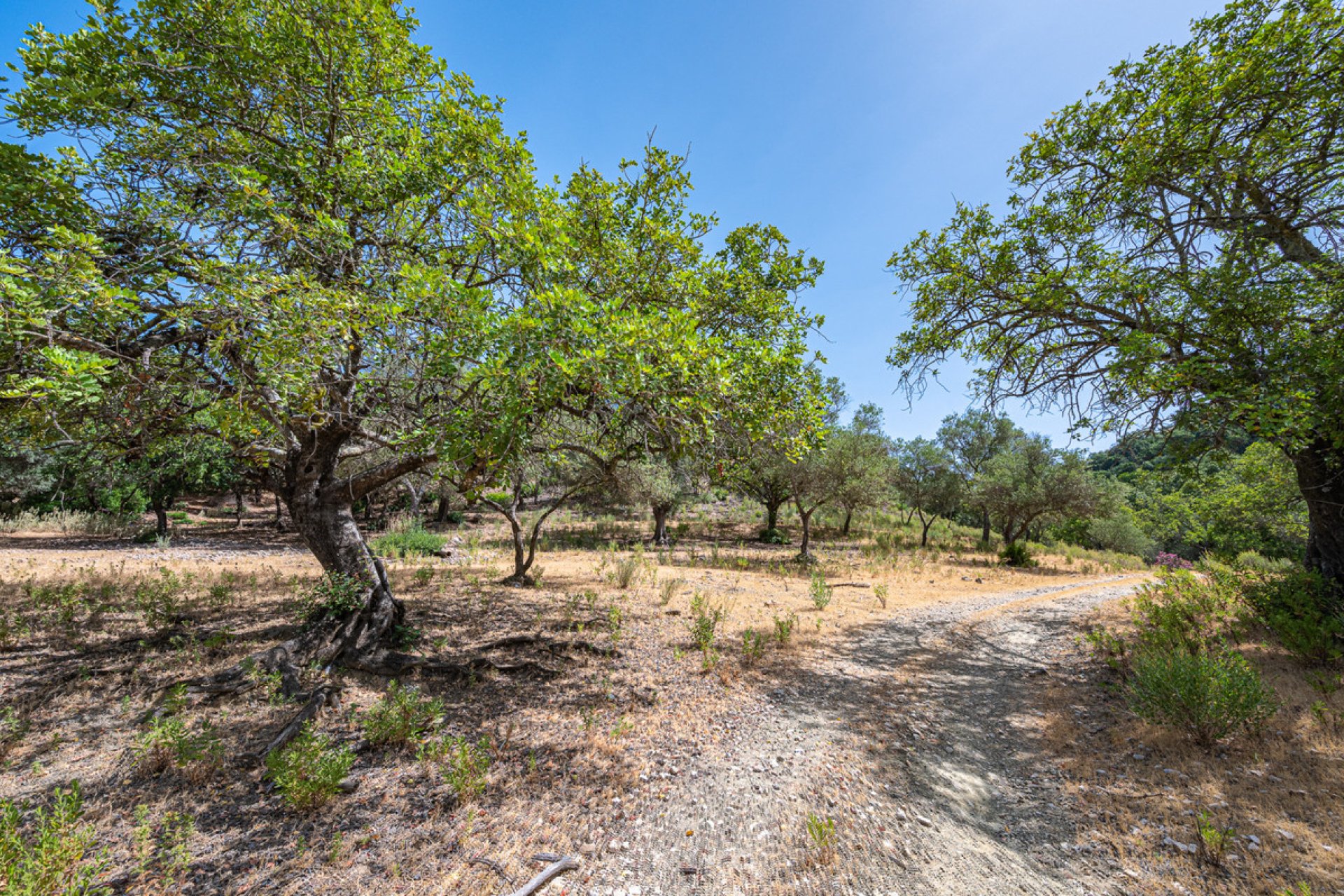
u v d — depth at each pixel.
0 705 4.82
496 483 4.81
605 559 14.98
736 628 8.96
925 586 14.45
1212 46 6.93
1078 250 8.22
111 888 2.83
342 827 3.50
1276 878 3.07
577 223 6.04
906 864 3.41
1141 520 29.50
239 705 5.05
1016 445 25.41
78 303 3.16
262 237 4.59
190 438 6.46
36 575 10.90
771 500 24.84
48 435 5.45
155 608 7.55
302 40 4.95
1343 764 4.12
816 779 4.46
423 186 5.57
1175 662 5.15
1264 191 6.87
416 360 4.58
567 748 4.72
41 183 3.89
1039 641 8.98
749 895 3.12
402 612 7.22
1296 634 6.28
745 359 5.90
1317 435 6.10
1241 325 5.92
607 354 3.88
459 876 3.11
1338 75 5.95
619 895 3.08
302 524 6.75
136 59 4.52
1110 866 3.35
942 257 9.70
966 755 4.98
